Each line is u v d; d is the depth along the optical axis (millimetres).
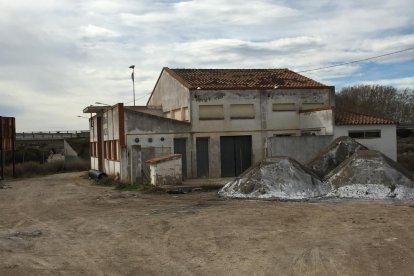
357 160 21156
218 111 30859
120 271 8961
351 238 11250
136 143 29859
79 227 14312
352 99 67500
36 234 13312
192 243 11305
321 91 32312
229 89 30953
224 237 11875
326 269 8648
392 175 20156
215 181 27172
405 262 8945
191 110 30484
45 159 63500
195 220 14602
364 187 19938
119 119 29859
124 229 13602
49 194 25719
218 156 30812
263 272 8609
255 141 31312
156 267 9172
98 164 40438
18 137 80688
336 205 17359
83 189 28141
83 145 68875
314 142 27766
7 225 15164
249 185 20844
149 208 17953
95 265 9492
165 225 13930
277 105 31703
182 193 23125
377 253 9703
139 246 11203
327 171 23812
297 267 8867
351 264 8922
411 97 73312
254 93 31344
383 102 69438
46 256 10453
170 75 34344
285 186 20406
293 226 13141
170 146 30172
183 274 8609
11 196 25375
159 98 37844
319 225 13172
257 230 12680
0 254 10688
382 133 28516
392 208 16156
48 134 83250
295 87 31922
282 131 31734
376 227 12562
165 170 24797
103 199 21781
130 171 28656
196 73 34531
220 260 9578
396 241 10766
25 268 9375
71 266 9484
